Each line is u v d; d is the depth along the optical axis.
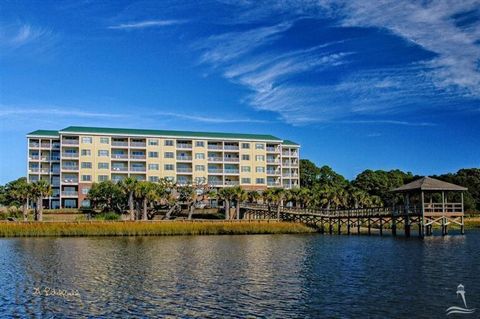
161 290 34.66
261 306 30.05
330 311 28.78
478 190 141.62
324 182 168.12
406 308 29.25
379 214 84.38
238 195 106.12
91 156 127.88
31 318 27.62
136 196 99.25
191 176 134.88
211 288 35.31
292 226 92.81
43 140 131.25
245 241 73.25
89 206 125.31
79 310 29.27
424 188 75.12
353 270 42.84
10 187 111.56
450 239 72.88
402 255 53.06
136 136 130.50
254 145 140.88
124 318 27.62
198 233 87.81
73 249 60.59
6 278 39.50
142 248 62.03
